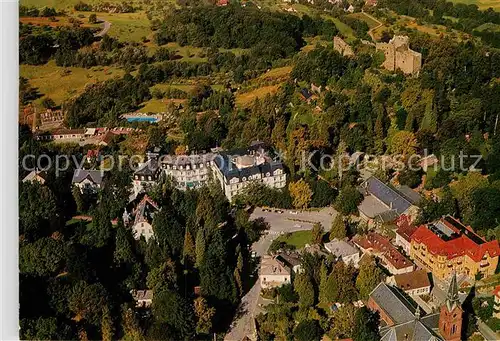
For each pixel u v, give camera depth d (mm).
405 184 199875
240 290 158625
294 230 186625
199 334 145375
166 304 141625
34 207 188875
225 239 175625
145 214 184125
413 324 138625
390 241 180000
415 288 157000
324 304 155125
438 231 171375
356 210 193500
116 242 165125
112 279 158125
